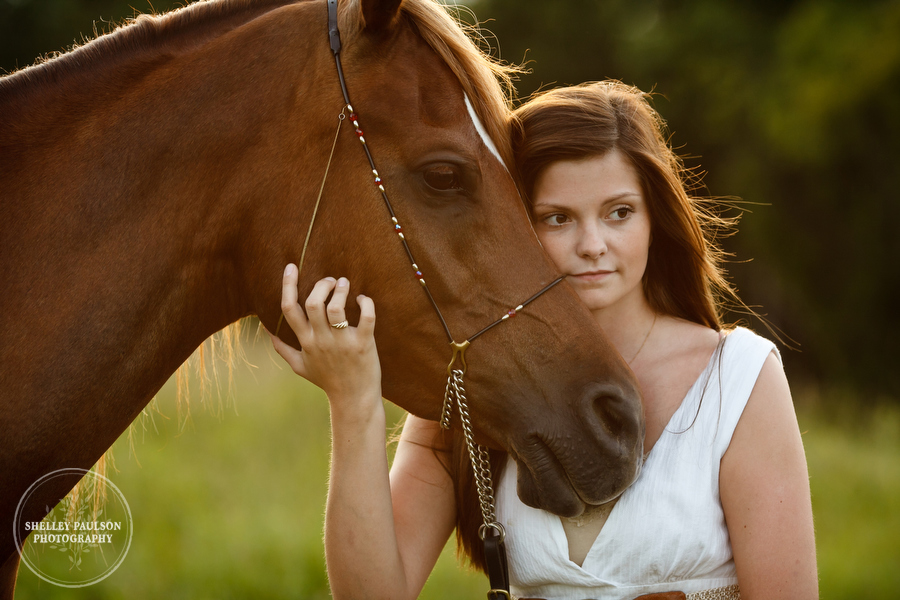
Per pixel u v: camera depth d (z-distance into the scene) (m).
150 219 2.13
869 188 19.14
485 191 2.13
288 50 2.19
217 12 2.30
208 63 2.20
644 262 2.35
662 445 2.20
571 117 2.28
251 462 8.28
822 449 9.84
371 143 2.11
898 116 18.62
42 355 2.02
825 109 19.12
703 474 2.16
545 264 2.18
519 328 2.12
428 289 2.12
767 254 20.25
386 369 2.23
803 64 20.89
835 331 19.33
